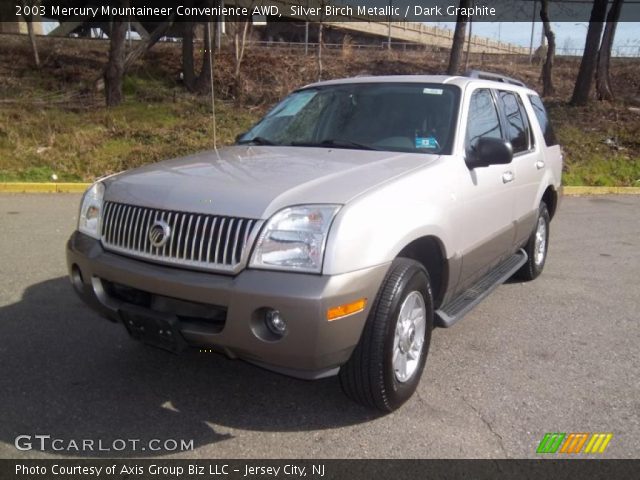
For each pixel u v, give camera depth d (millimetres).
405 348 3348
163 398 3545
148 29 22562
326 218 2869
